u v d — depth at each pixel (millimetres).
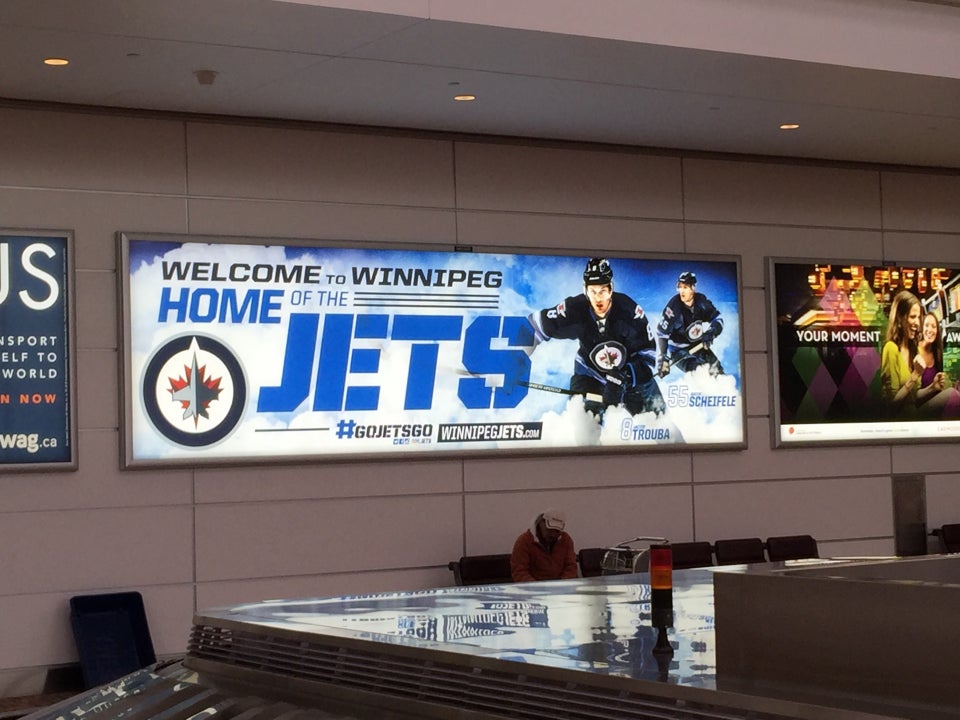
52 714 5766
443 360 10648
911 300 12742
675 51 8508
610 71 9008
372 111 10031
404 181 10664
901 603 3527
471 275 10781
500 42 8242
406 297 10539
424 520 10562
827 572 4219
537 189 11164
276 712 4891
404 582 10469
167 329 9758
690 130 10984
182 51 8320
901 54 9250
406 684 4629
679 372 11586
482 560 10320
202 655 5840
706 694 3729
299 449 10133
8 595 9234
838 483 12375
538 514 10258
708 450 11680
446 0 7746
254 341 10031
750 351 12023
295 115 10117
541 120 10469
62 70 8688
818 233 12422
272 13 7566
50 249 9453
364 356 10375
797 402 12156
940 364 12859
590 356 11211
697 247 11828
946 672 3418
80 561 9445
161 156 9867
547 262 11078
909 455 12750
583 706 3998
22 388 9320
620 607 5699
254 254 10055
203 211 9984
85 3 7324
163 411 9711
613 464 11328
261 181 10172
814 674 3730
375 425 10391
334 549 10234
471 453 10703
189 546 9773
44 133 9516
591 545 11180
